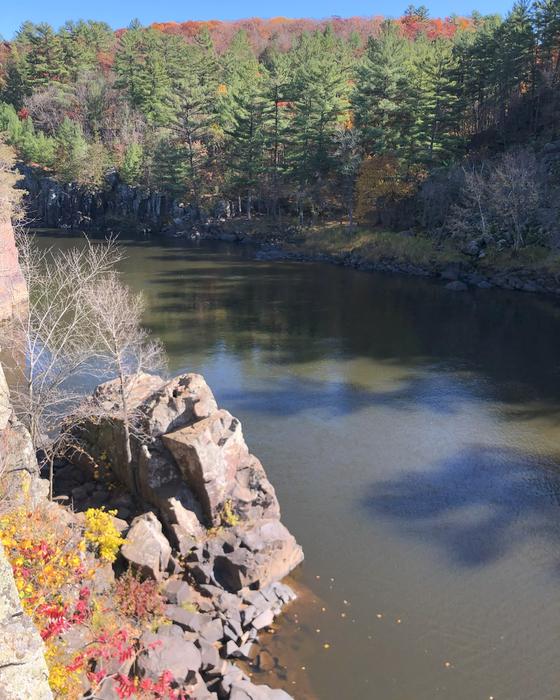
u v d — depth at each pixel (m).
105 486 21.83
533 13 87.69
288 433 29.80
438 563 20.08
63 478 22.88
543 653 16.27
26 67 150.50
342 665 15.59
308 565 19.80
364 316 53.03
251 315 53.38
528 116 87.44
